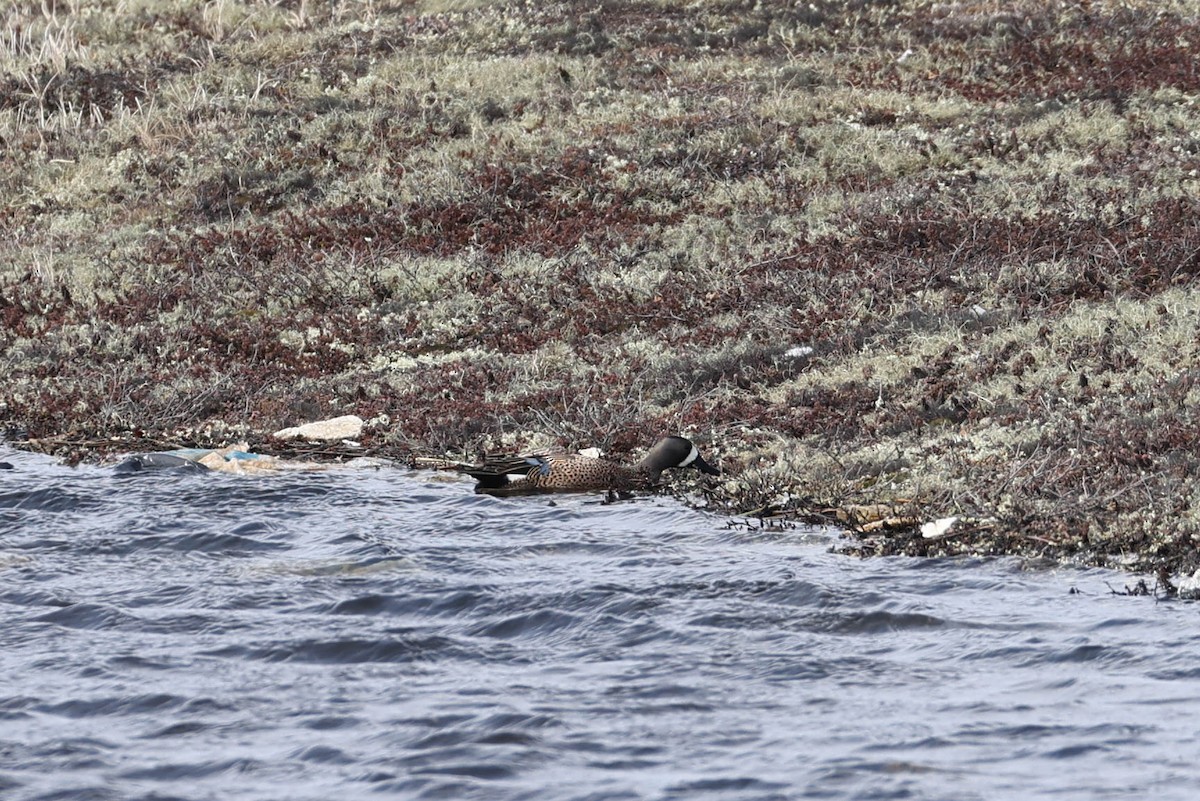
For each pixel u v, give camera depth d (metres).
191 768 23.08
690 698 25.75
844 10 99.69
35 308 69.75
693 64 93.31
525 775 22.41
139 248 76.56
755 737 23.83
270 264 72.75
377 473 46.59
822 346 55.06
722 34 97.69
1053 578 33.03
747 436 47.34
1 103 97.50
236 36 105.12
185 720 25.14
